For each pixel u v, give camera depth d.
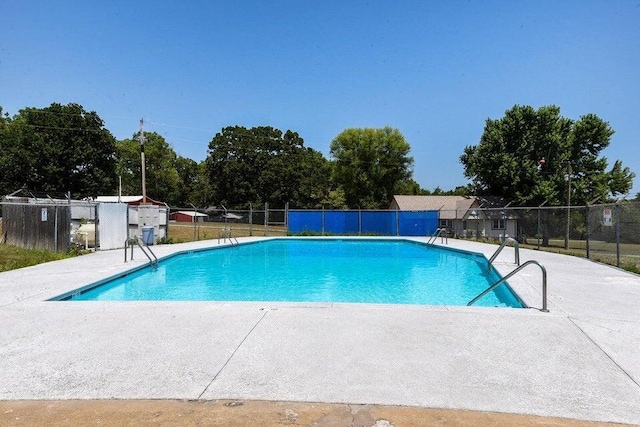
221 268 12.30
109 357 3.62
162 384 3.06
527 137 27.59
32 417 2.58
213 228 31.34
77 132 37.84
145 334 4.26
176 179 62.47
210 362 3.49
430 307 5.35
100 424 2.49
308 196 52.16
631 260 11.37
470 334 4.22
